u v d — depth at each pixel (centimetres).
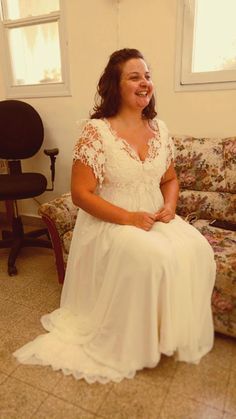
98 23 208
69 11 214
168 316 113
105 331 125
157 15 192
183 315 118
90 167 126
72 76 228
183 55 194
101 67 217
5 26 240
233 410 109
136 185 132
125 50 131
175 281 114
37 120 232
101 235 127
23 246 227
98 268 126
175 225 131
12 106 228
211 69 197
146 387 119
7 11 240
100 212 126
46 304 172
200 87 195
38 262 222
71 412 109
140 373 125
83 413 109
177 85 200
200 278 123
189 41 191
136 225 123
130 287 114
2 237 249
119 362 122
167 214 134
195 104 200
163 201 146
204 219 181
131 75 126
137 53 130
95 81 221
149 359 118
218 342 143
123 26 203
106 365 124
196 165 180
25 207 286
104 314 126
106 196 133
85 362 127
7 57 248
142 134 138
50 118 247
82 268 136
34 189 201
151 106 146
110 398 114
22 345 141
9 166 242
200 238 126
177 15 187
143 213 126
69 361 127
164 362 130
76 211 175
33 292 184
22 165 271
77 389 118
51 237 173
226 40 190
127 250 115
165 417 107
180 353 125
